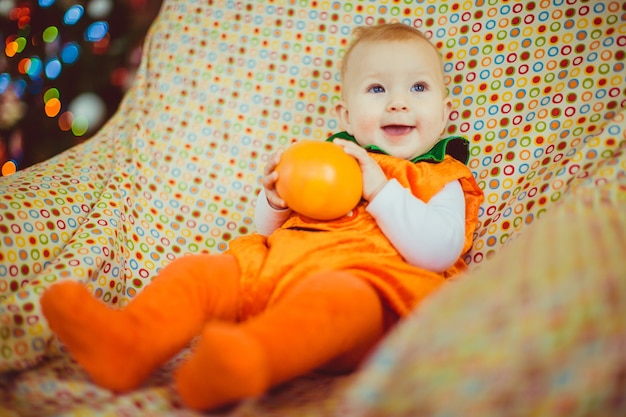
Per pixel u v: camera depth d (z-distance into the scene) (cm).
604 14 108
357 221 92
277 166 89
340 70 126
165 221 115
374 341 72
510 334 45
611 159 88
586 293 47
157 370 78
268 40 131
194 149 124
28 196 96
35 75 185
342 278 72
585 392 43
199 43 135
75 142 190
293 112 126
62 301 63
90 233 98
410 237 87
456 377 44
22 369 76
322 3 131
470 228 99
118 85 190
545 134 104
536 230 61
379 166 94
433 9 123
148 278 106
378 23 126
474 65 116
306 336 61
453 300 50
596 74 104
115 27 189
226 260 84
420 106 102
